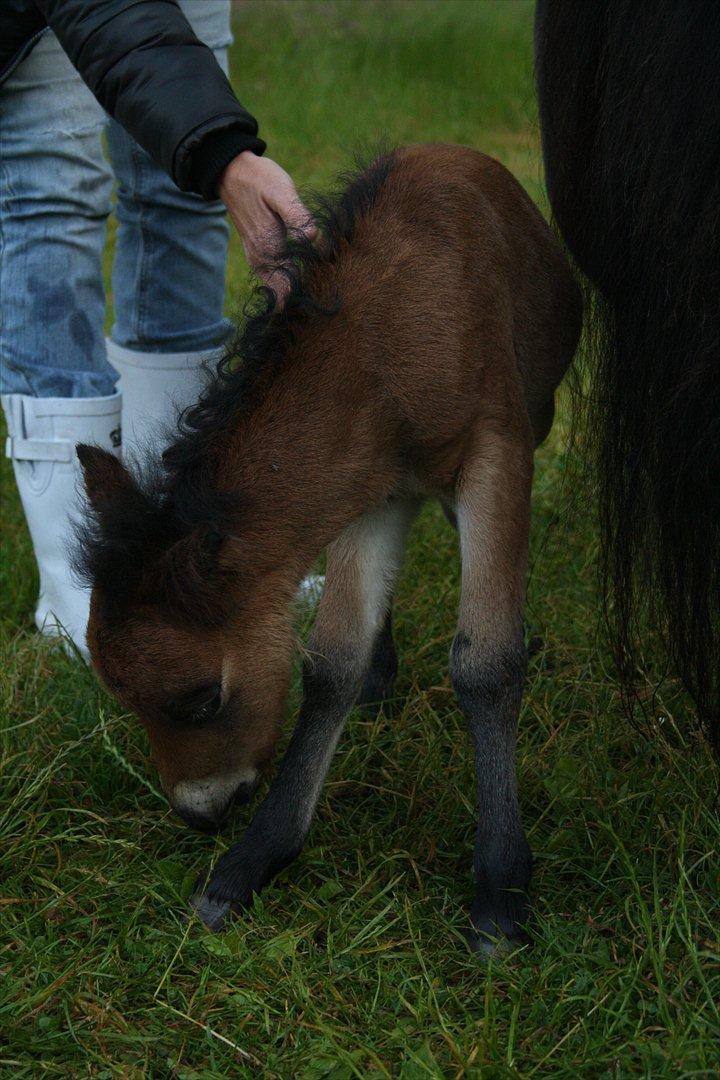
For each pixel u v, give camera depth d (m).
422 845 2.45
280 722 2.31
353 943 2.14
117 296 3.50
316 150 7.29
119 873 2.38
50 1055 1.97
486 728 2.31
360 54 9.27
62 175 2.92
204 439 2.21
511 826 2.27
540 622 3.21
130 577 2.11
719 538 2.02
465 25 9.74
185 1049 1.98
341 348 2.26
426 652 3.13
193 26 3.18
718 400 1.93
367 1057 1.92
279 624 2.25
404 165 2.51
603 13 2.23
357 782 2.64
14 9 2.68
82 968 2.12
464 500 2.36
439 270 2.33
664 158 1.95
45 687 2.95
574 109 2.36
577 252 2.54
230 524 2.14
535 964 2.12
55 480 3.07
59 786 2.62
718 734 2.19
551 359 2.81
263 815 2.37
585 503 3.15
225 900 2.30
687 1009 1.91
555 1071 1.88
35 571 3.55
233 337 2.39
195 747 2.24
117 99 2.43
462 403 2.30
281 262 2.32
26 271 2.99
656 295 2.01
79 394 3.07
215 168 2.41
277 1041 1.99
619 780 2.57
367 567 2.49
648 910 2.21
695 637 2.10
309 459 2.23
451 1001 2.04
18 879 2.36
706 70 1.88
